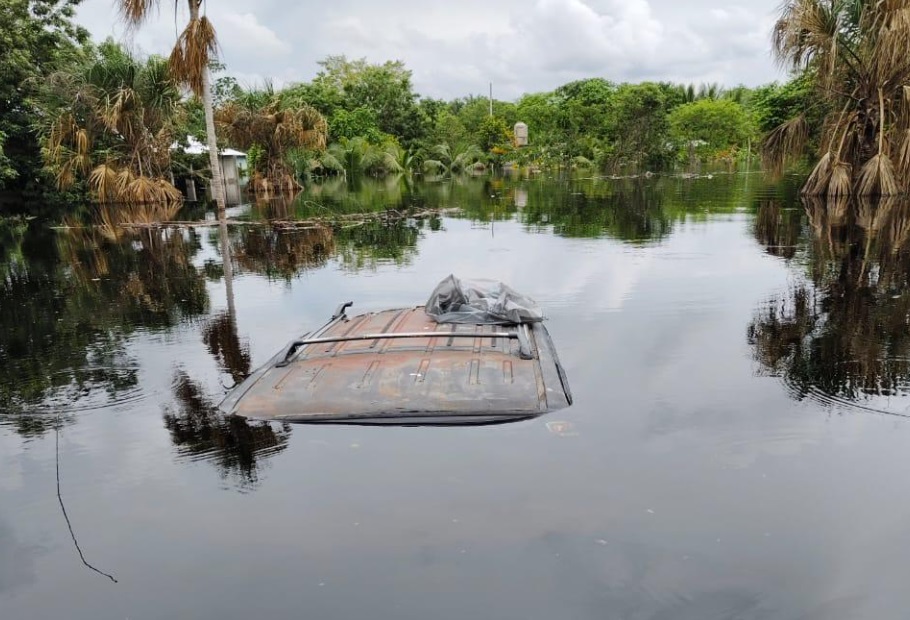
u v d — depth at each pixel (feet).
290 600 6.82
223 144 83.10
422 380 12.34
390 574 7.14
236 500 8.86
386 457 9.89
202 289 24.88
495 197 68.28
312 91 132.05
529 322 16.35
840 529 7.80
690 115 141.18
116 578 7.35
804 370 13.66
